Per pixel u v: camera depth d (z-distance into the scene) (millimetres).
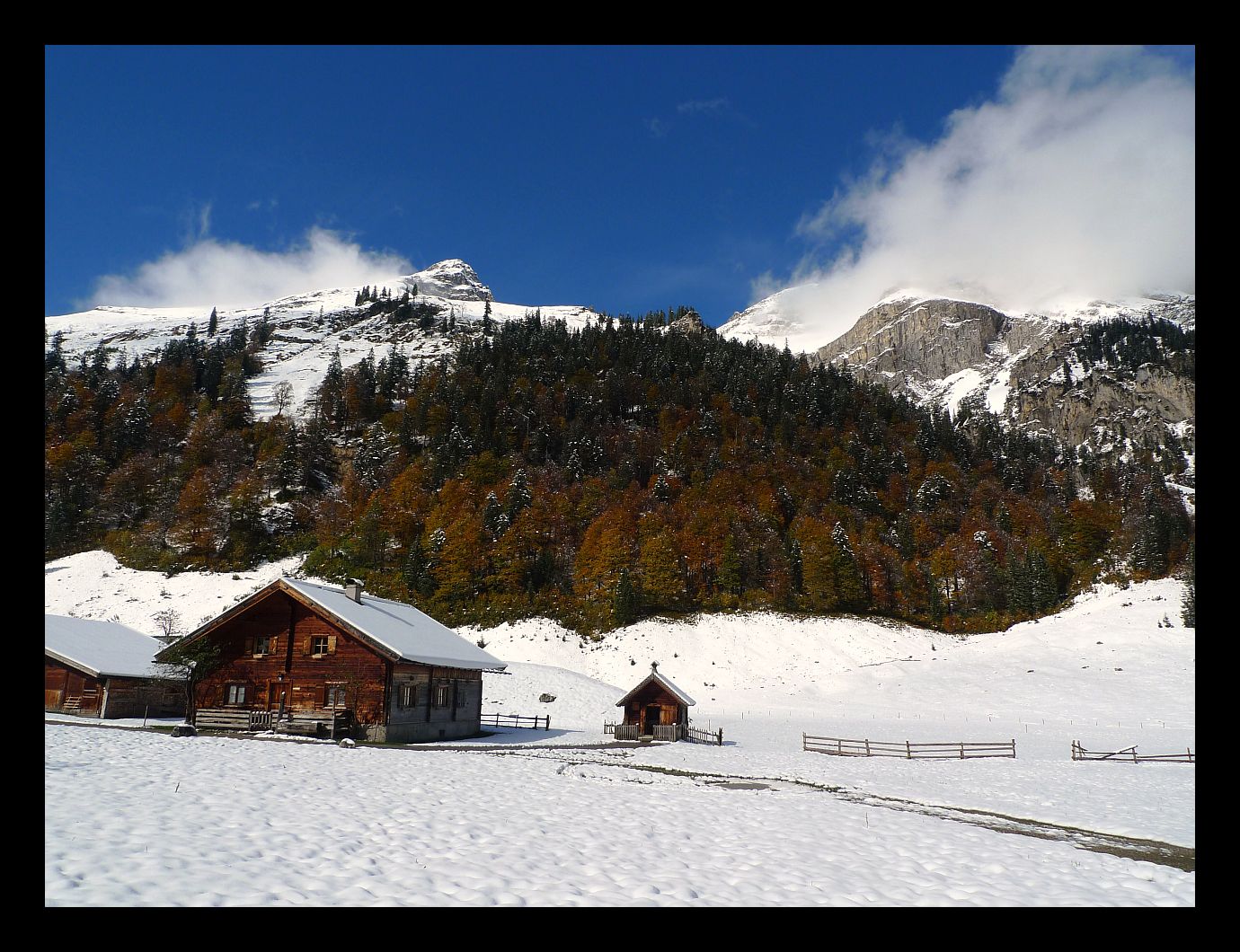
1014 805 23328
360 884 9031
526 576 103062
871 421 179000
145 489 126125
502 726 50219
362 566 107875
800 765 33531
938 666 84750
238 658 36156
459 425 154375
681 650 88375
